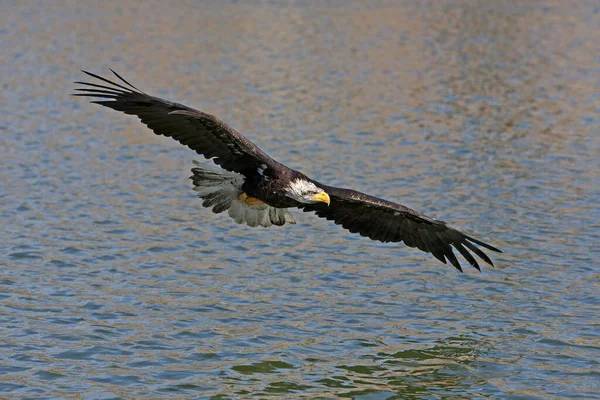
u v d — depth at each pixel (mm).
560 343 13961
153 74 33531
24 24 41844
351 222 12570
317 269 16953
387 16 47094
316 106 29781
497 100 31203
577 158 24484
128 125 26891
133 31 41438
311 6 49219
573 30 44156
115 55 36469
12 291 15242
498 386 12602
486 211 20156
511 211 20188
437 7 49719
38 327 13875
